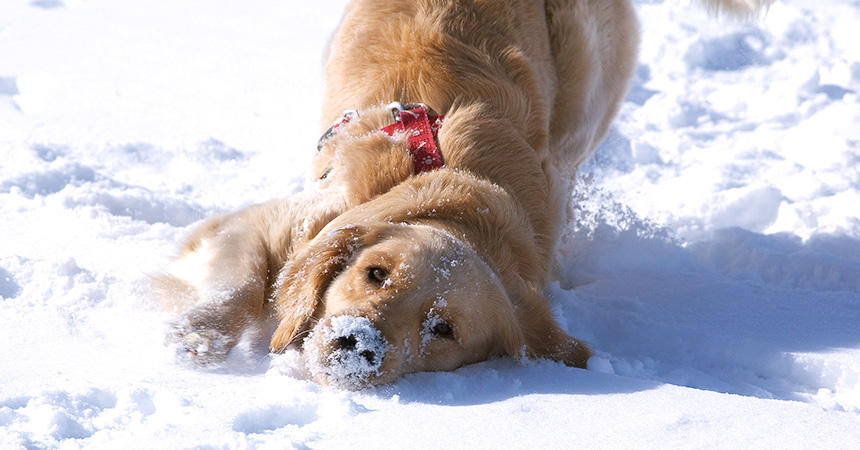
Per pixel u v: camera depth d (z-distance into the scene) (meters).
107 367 4.72
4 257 6.54
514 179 6.15
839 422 4.16
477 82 6.49
